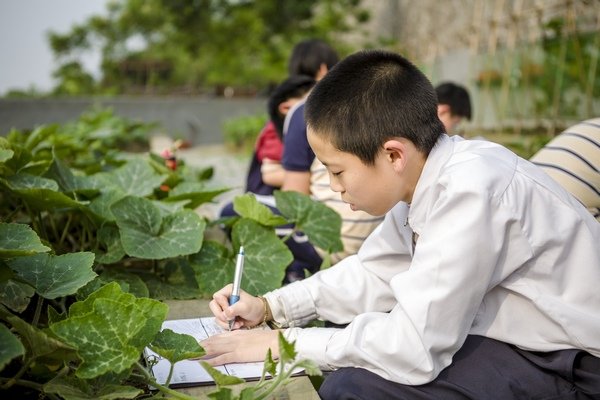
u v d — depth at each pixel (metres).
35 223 2.24
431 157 1.49
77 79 22.06
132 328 1.30
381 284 1.76
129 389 1.31
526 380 1.41
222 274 2.10
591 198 1.88
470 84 8.59
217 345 1.61
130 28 21.12
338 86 1.50
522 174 1.44
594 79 6.62
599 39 5.77
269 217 2.18
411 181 1.51
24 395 1.45
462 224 1.36
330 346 1.50
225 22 19.30
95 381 1.36
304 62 3.27
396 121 1.46
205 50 19.62
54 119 12.14
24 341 1.34
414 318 1.36
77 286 1.50
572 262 1.43
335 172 1.54
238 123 12.53
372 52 1.56
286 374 1.25
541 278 1.42
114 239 2.12
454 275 1.35
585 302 1.42
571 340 1.40
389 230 1.72
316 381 2.02
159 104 13.33
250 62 19.38
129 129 7.52
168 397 1.45
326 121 1.50
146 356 1.58
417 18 11.55
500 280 1.41
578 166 1.89
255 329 1.73
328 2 17.33
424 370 1.37
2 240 1.52
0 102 11.78
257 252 2.17
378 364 1.42
